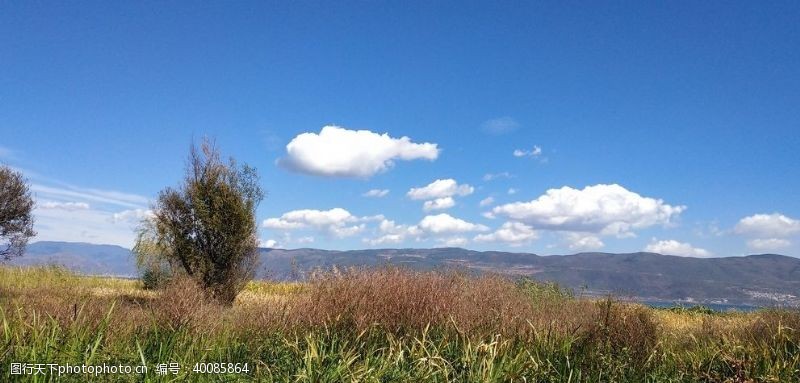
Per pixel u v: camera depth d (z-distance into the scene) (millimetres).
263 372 4988
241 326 6242
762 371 6324
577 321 7094
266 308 6711
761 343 7148
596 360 5926
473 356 5375
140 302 7887
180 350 5254
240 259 15484
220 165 16125
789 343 7148
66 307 5805
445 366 5168
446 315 6641
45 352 4430
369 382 4762
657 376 6023
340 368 4816
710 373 6289
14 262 17875
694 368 6469
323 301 6617
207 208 15688
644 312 7398
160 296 6680
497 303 7582
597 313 7164
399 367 5258
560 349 6164
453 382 5020
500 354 5738
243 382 4727
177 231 15500
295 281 8500
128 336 5555
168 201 15789
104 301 7199
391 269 7797
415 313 6566
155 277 15539
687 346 8062
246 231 15648
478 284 8367
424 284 7375
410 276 7707
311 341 5379
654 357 6504
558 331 6777
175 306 6090
